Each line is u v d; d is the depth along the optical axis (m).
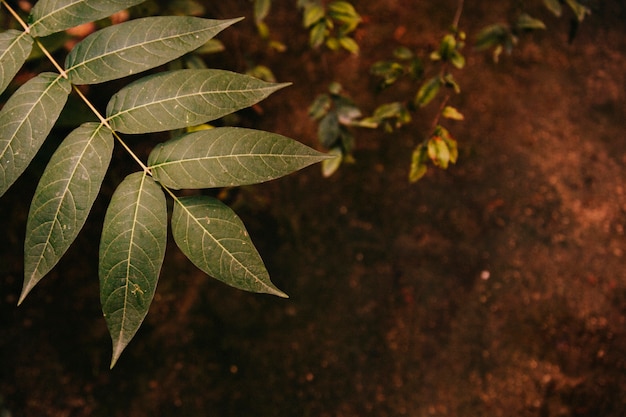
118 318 0.58
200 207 0.59
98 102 1.11
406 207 1.27
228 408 1.16
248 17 1.30
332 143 0.88
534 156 1.29
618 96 1.34
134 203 0.59
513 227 1.26
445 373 1.18
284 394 1.17
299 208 1.26
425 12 1.36
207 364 1.18
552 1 0.85
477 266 1.24
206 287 1.22
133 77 1.12
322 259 1.24
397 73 0.85
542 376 1.17
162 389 1.16
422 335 1.20
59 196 0.59
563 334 1.20
